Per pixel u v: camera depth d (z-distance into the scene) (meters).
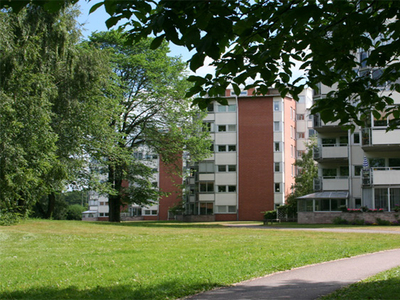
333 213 40.72
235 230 27.42
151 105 40.84
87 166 35.03
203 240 19.64
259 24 6.59
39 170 25.53
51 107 27.92
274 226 36.03
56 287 8.97
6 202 23.62
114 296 8.04
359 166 42.31
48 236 21.25
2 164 22.20
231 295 8.02
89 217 86.25
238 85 7.27
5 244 17.73
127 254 14.24
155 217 75.31
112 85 34.62
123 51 41.78
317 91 8.27
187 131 41.25
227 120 62.59
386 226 33.06
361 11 6.98
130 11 5.51
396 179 37.38
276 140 61.50
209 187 62.38
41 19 24.66
